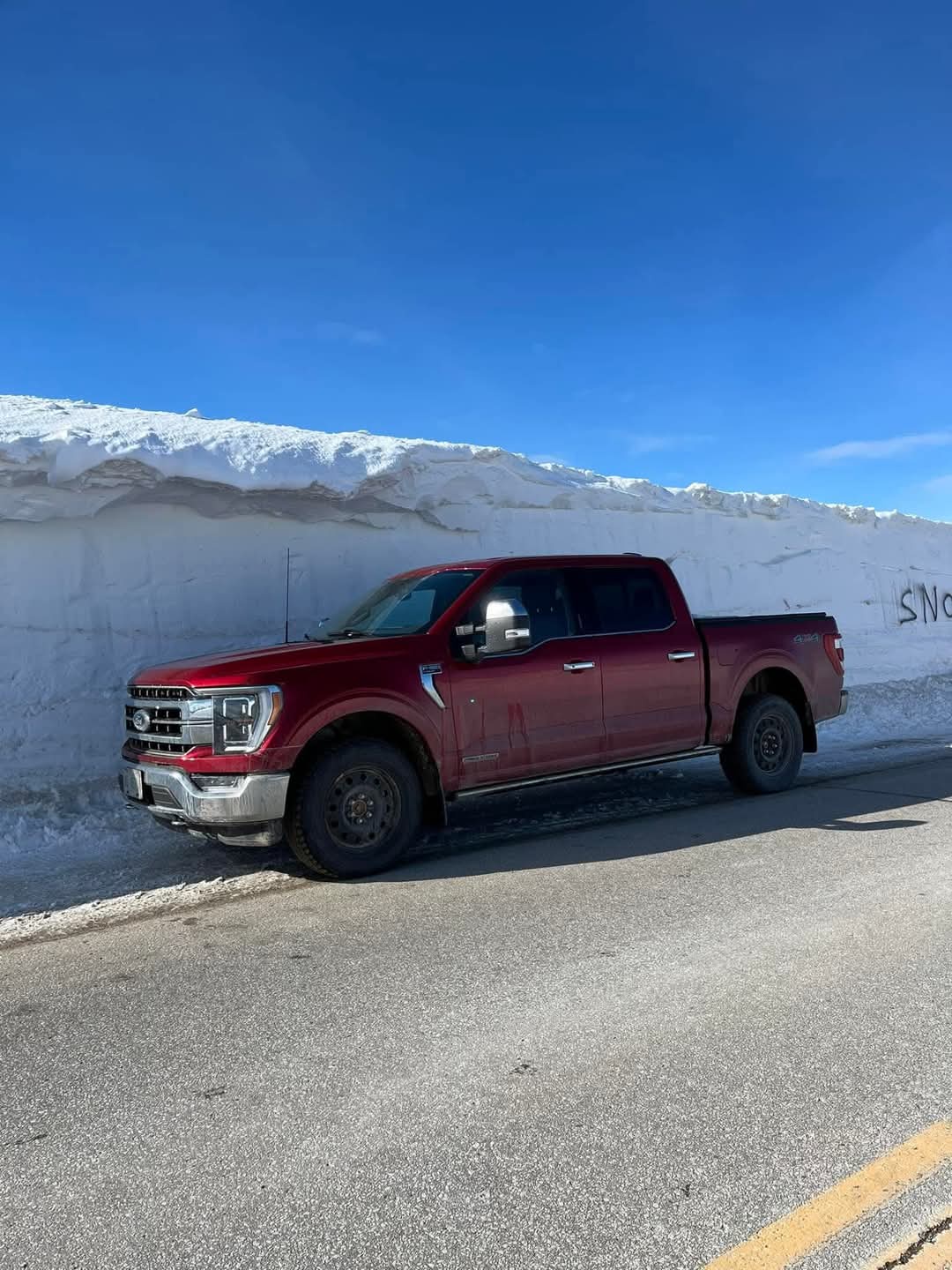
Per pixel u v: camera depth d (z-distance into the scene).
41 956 4.52
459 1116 2.90
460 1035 3.46
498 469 11.64
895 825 6.54
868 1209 2.39
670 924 4.59
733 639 7.38
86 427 9.20
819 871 5.43
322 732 5.72
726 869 5.55
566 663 6.40
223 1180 2.61
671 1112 2.88
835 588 15.91
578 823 6.97
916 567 17.39
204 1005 3.84
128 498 8.68
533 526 12.18
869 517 16.67
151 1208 2.49
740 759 7.52
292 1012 3.73
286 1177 2.61
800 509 15.62
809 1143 2.69
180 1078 3.22
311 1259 2.27
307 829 5.41
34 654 8.16
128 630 8.71
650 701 6.83
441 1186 2.54
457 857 6.05
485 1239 2.32
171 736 5.54
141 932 4.81
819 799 7.50
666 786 8.35
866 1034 3.37
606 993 3.78
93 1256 2.31
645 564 7.10
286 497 9.61
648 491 13.95
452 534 11.30
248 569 9.54
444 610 6.12
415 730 5.79
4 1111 3.04
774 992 3.74
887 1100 2.92
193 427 10.53
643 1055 3.25
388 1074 3.18
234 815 5.23
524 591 6.44
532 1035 3.44
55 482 7.95
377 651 5.73
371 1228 2.38
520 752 6.19
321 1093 3.08
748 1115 2.85
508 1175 2.58
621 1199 2.46
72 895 5.56
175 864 6.20
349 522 10.37
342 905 5.11
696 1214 2.39
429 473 10.81
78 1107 3.05
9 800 7.54
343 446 10.29
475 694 6.00
